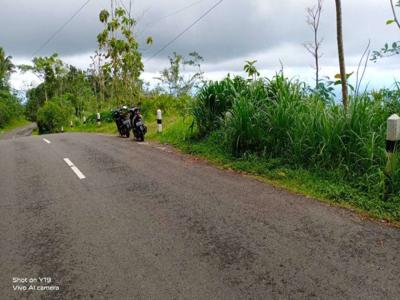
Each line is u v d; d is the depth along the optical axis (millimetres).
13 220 4758
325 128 6145
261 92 7984
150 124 17344
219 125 9555
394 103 6195
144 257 3555
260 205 4953
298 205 4910
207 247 3725
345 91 6523
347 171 5742
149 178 6691
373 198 4891
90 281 3160
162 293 2938
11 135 62656
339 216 4473
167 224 4383
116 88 24641
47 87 71500
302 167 6484
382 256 3422
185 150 9508
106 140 13367
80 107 64688
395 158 4918
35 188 6340
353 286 2943
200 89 9961
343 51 6453
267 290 2928
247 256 3502
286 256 3477
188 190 5793
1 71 82812
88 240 4008
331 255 3471
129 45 22188
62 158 9367
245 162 7258
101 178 6844
